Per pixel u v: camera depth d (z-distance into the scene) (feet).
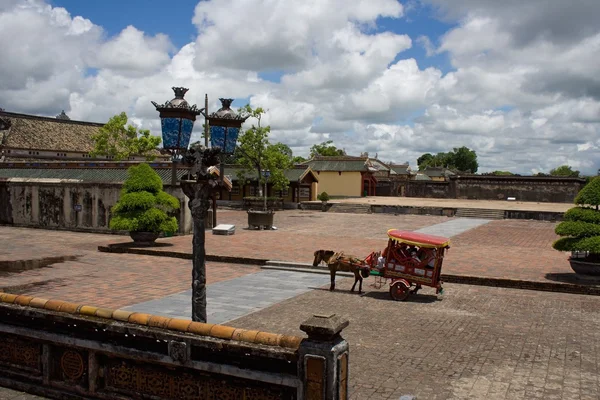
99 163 108.88
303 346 14.29
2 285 43.06
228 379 15.64
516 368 24.91
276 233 86.02
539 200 184.24
